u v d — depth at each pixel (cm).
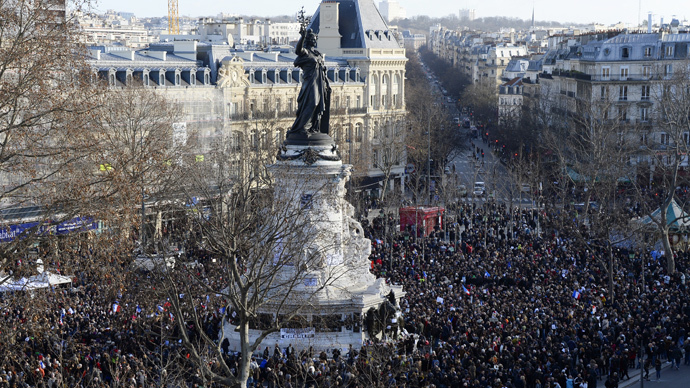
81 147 6731
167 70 15900
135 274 7462
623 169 15888
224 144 12988
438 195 18175
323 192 8144
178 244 8406
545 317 8438
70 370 6794
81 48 6825
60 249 6831
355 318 8162
